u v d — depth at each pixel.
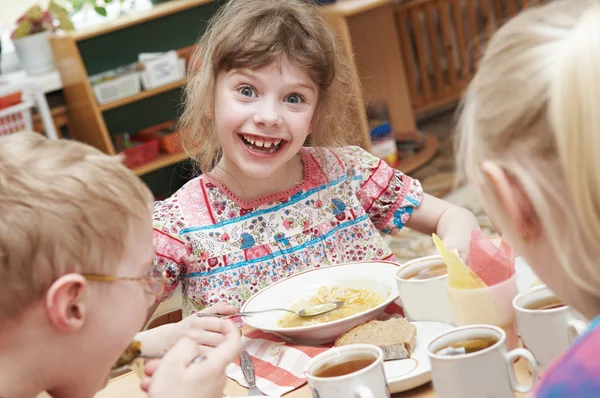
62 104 4.20
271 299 1.40
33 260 0.80
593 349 0.58
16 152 0.84
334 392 0.90
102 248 0.84
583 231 0.62
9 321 0.81
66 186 0.82
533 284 1.18
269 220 1.64
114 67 4.37
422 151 4.69
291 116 1.51
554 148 0.62
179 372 0.93
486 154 0.68
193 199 1.64
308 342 1.24
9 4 4.49
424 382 1.02
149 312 1.60
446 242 1.55
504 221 0.70
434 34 5.51
